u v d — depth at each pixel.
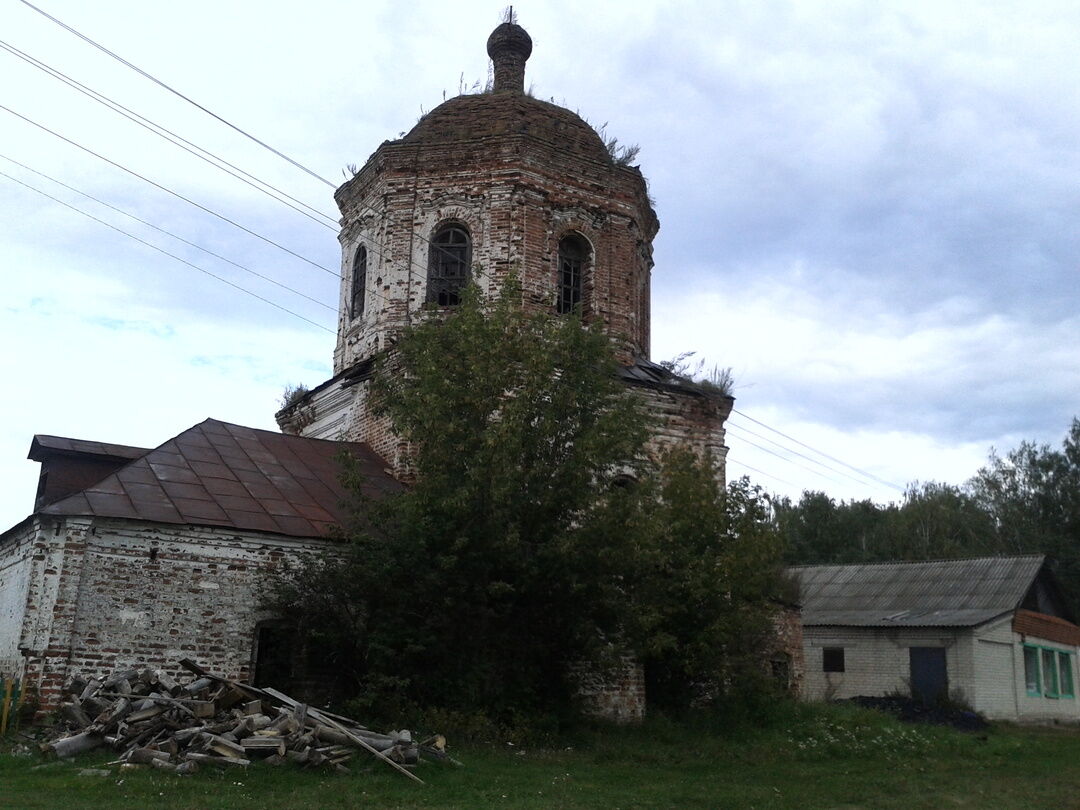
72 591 14.48
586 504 16.06
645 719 18.52
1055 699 32.44
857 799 12.04
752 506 19.59
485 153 22.31
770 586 21.41
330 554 16.00
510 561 15.40
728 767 14.34
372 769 11.46
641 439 16.75
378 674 14.68
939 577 33.69
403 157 22.66
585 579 15.73
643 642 16.80
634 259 23.67
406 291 21.95
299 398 24.44
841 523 55.62
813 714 19.97
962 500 55.81
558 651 16.75
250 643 15.65
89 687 12.87
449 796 10.56
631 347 22.88
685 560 18.34
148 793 9.69
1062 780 14.81
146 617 14.98
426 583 15.14
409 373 18.34
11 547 16.33
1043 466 50.56
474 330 16.48
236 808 9.26
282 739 11.34
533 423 16.34
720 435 22.89
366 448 20.91
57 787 9.84
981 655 28.86
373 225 23.03
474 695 15.11
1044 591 34.34
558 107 24.59
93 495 15.38
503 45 25.55
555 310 21.92
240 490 17.23
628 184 23.53
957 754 17.80
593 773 12.88
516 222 21.91
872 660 30.27
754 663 19.95
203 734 11.25
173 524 15.34
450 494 15.42
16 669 14.67
